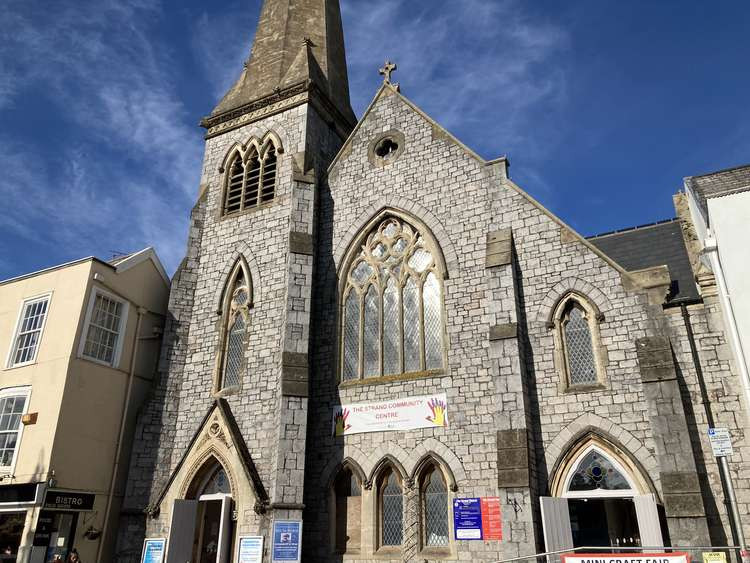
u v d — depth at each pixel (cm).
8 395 2489
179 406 2545
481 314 2227
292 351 2336
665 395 1850
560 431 1988
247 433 2341
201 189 3012
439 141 2583
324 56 3450
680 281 2180
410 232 2516
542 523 1858
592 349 2069
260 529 2084
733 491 1695
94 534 2325
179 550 2180
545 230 2252
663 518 1808
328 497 2217
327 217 2702
